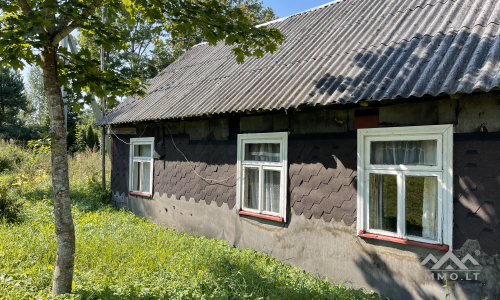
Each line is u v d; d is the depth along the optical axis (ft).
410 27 17.16
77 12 11.61
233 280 14.61
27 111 120.16
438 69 12.76
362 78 15.06
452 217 12.59
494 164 11.84
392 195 14.52
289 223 18.04
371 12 21.83
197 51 37.19
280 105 16.37
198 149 24.02
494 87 10.64
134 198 30.30
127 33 13.94
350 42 19.27
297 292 13.64
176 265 16.69
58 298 12.03
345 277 15.55
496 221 11.73
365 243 14.93
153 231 22.99
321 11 27.40
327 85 15.96
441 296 12.78
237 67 25.63
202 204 23.53
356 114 15.44
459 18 15.84
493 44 12.82
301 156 17.57
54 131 12.68
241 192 20.86
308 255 17.06
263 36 13.66
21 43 10.16
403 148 14.28
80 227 22.40
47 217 25.21
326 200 16.43
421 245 13.17
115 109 32.19
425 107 13.42
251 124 20.25
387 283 14.19
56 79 12.85
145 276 15.46
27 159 54.34
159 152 27.27
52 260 16.94
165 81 32.71
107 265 16.39
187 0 12.54
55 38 12.22
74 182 44.57
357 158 15.26
